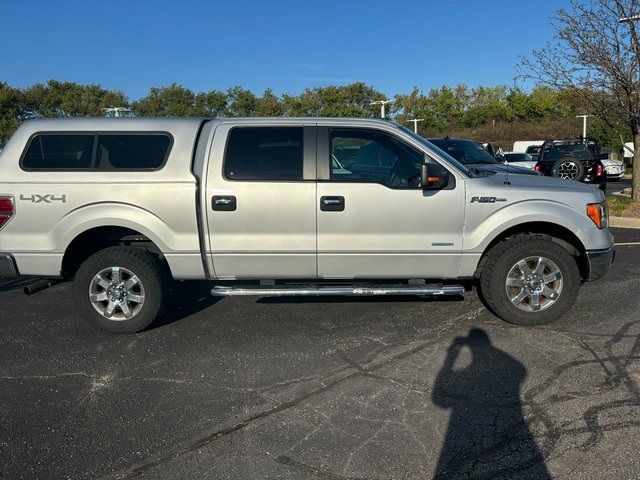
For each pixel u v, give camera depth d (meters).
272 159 5.00
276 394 3.92
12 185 4.95
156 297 5.11
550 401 3.72
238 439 3.35
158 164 4.99
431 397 3.82
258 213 4.95
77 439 3.38
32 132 5.04
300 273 5.12
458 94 54.66
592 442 3.21
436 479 2.92
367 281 5.36
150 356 4.66
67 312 5.91
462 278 5.20
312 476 2.96
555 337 4.86
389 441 3.28
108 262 5.06
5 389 4.09
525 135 47.19
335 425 3.48
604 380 4.00
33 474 3.03
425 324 5.26
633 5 10.38
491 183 5.11
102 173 4.95
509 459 3.08
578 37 11.25
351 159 5.05
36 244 4.99
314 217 4.95
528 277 5.09
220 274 5.12
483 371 4.21
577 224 5.04
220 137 5.03
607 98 11.73
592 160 15.13
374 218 4.96
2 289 6.88
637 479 2.87
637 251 8.30
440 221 4.99
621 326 5.08
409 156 5.07
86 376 4.29
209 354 4.67
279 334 5.09
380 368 4.31
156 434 3.42
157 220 4.95
